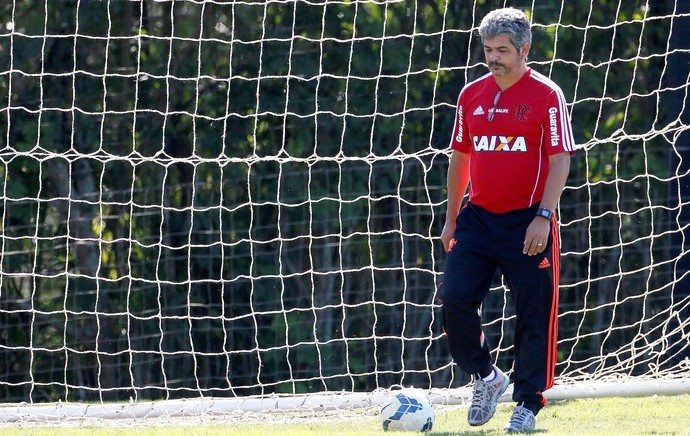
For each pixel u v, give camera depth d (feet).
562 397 58.90
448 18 99.25
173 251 101.14
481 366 45.29
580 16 99.45
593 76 100.73
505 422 50.16
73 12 98.78
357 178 101.81
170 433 47.62
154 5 99.40
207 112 100.12
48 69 99.55
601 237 97.25
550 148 42.06
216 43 99.30
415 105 100.94
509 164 42.73
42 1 98.17
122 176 100.63
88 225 101.65
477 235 43.68
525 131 42.42
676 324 79.77
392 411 46.65
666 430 46.01
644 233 101.71
